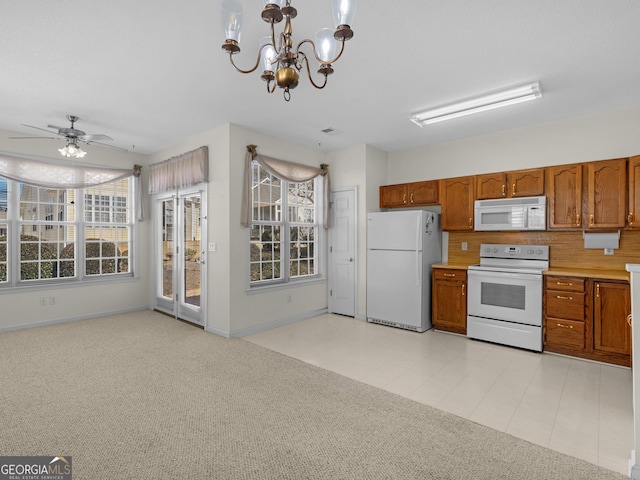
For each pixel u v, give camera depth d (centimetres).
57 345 375
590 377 299
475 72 277
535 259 402
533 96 312
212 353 354
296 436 210
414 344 388
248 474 176
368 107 353
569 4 195
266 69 190
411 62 262
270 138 451
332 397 261
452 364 329
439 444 203
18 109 355
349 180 509
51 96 324
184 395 262
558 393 269
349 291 513
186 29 220
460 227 440
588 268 377
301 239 518
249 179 420
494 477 175
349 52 247
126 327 448
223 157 411
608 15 204
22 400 250
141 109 359
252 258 449
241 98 331
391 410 242
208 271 434
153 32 223
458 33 224
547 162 394
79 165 474
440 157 479
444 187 454
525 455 193
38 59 256
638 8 197
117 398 256
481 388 278
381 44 237
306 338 409
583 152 373
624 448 200
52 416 229
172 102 341
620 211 338
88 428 216
